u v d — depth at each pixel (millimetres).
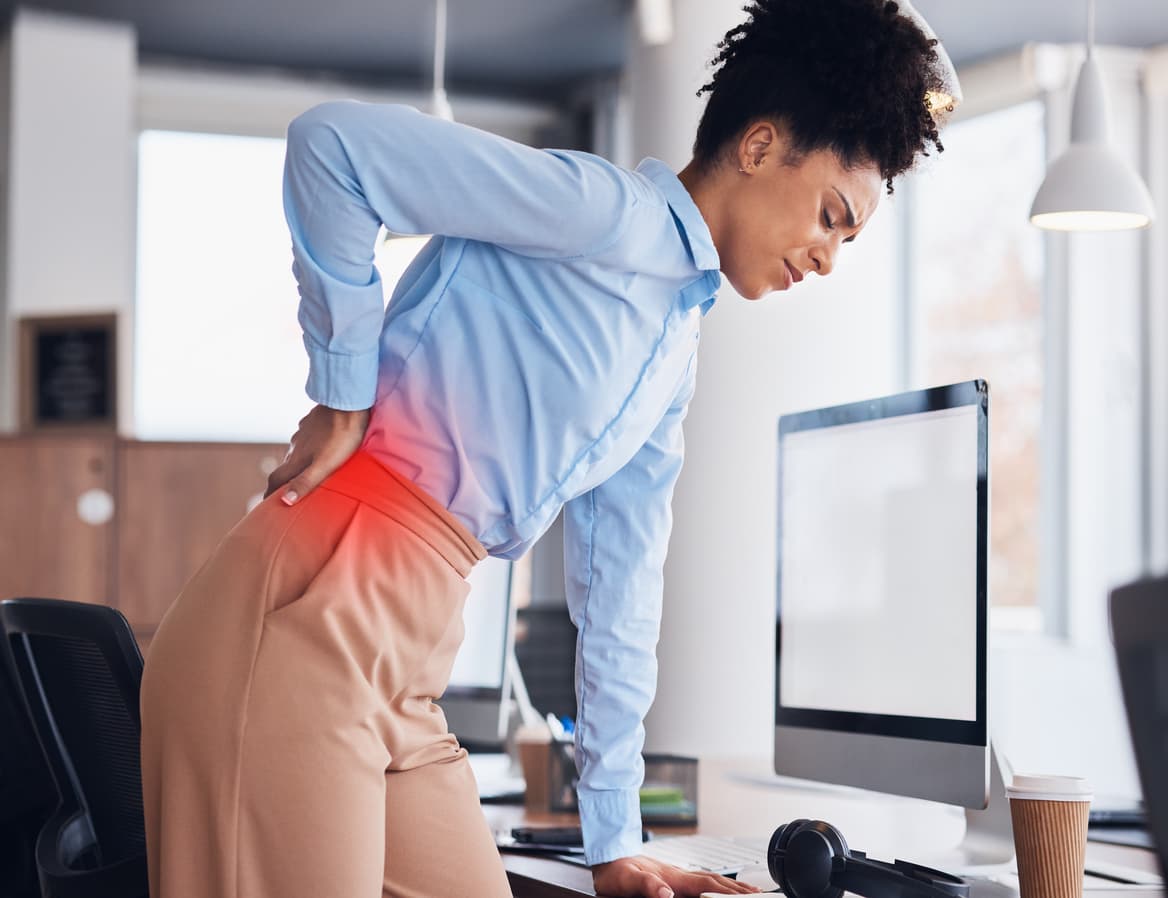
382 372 1284
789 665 1953
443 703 2908
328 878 1176
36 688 1732
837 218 1334
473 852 1304
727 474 4012
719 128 1344
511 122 6195
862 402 1822
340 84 5930
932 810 2092
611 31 5453
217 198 5719
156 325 5617
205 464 4121
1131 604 791
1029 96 5371
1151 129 5238
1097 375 5250
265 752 1178
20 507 4062
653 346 1335
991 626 1553
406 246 3770
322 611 1186
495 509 1296
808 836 1273
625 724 1539
